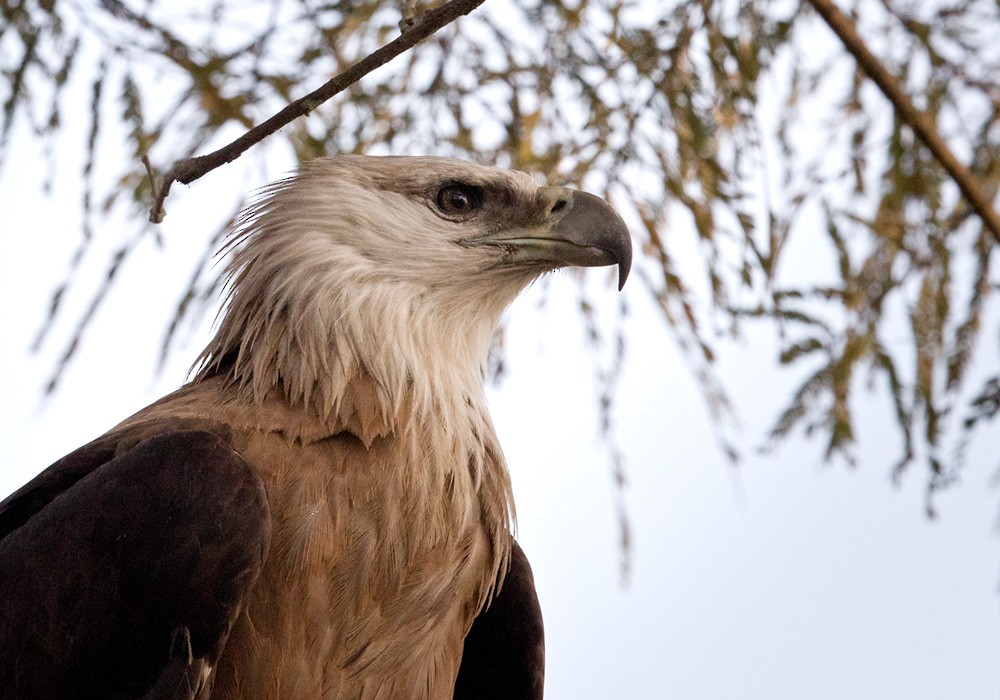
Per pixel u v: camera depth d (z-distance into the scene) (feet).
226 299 38.60
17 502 34.78
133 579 32.42
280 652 33.45
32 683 32.24
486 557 36.81
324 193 38.37
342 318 36.91
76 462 35.06
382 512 34.83
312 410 35.60
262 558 32.91
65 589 32.55
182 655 31.99
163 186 33.96
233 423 35.09
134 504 32.99
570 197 39.63
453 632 36.11
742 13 41.55
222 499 33.01
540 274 39.75
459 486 36.42
